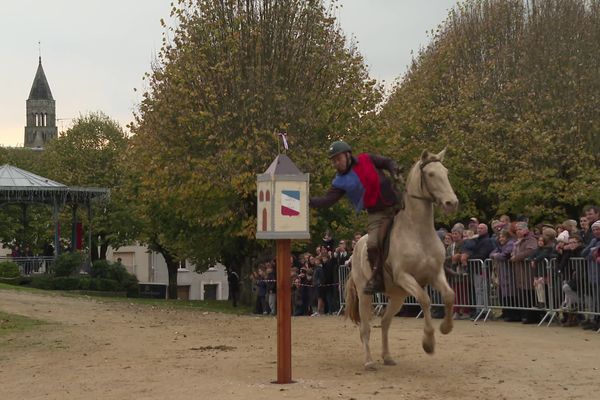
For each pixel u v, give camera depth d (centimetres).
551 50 3653
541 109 3578
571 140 3447
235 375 1066
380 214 1103
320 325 1812
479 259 1856
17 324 1773
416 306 2053
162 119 2980
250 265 3391
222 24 3006
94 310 2191
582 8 3775
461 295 1903
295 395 904
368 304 1135
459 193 3762
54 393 984
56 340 1515
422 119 3884
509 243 1798
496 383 980
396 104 3719
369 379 1021
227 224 3036
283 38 3002
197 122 2908
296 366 1149
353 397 890
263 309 2538
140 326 1788
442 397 891
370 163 1101
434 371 1083
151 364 1191
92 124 6481
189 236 3534
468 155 3656
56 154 6425
